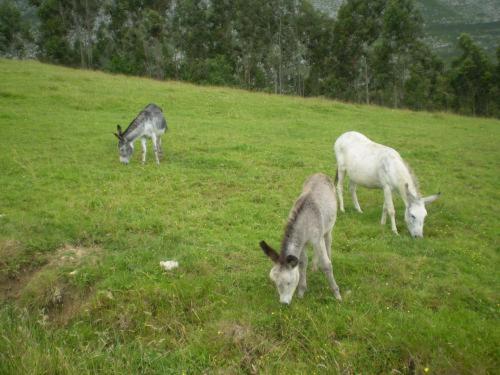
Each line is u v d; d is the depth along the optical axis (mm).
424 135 20234
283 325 6051
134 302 6527
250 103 23984
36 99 19875
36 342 5887
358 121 22875
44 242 8086
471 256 8258
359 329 5945
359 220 9891
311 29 52656
